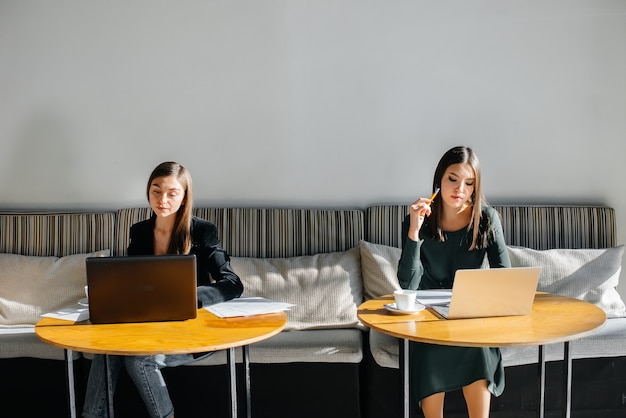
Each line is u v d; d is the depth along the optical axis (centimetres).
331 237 352
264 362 292
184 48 367
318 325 318
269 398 295
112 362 247
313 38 366
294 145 370
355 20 366
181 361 253
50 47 366
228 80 368
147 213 354
